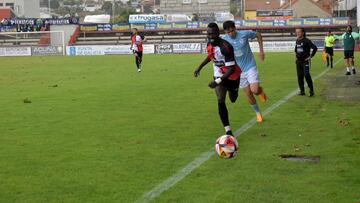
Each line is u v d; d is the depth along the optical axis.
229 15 79.75
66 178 7.43
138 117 12.55
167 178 7.34
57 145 9.59
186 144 9.51
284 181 7.11
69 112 13.51
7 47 55.12
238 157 8.45
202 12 93.19
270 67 28.31
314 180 7.12
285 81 20.56
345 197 6.39
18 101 15.91
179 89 18.55
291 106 13.91
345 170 7.57
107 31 64.31
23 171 7.84
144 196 6.57
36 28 64.25
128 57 45.78
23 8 109.25
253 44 51.31
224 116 9.68
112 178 7.39
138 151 9.01
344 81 20.52
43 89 19.39
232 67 9.55
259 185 6.95
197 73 10.43
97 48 54.06
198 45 52.25
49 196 6.66
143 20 75.56
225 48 9.48
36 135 10.57
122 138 10.12
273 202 6.29
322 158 8.29
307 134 10.18
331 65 27.42
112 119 12.33
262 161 8.17
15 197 6.64
